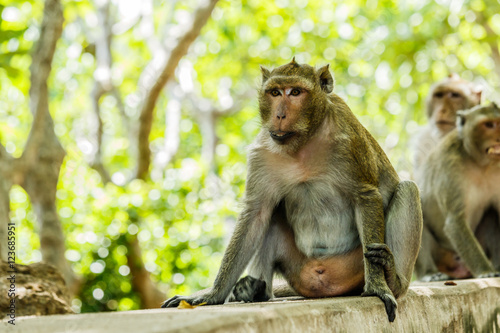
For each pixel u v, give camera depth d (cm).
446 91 1193
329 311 421
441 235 1003
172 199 1655
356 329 443
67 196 1802
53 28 1284
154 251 1639
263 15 2203
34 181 1345
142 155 1823
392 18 1917
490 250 1007
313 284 586
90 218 1550
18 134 2145
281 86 563
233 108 2495
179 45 1722
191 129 2683
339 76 2275
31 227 1917
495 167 945
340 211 583
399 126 2314
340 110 586
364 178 564
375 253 517
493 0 1639
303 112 559
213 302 542
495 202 960
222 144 2534
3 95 2044
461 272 1026
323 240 584
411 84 1956
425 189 1008
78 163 2016
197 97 2495
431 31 1803
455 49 1902
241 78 2502
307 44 2264
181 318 347
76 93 2500
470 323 612
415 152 1202
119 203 1549
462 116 955
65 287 741
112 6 2142
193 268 1639
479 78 2052
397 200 584
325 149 568
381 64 2044
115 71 2311
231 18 2241
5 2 1338
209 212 1736
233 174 2095
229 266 558
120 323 343
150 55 2288
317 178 574
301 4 2228
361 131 587
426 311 546
